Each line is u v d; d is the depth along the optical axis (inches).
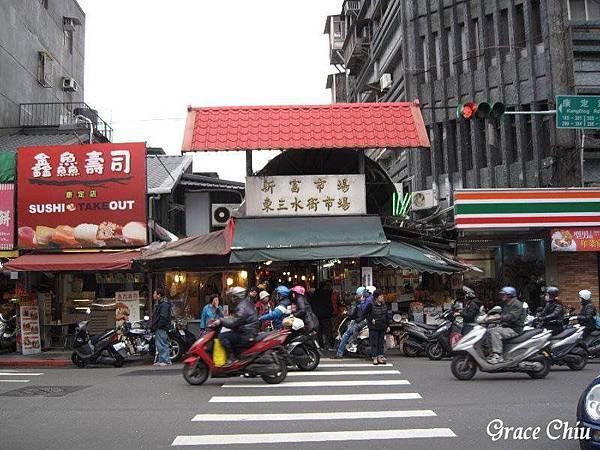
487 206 685.9
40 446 261.1
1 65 951.0
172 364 579.2
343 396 374.0
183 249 621.9
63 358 612.1
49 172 685.9
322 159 714.2
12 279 729.6
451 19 944.9
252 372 420.2
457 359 436.1
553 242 687.7
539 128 828.6
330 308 663.1
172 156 941.2
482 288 828.6
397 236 703.7
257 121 674.2
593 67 799.1
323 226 636.7
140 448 255.8
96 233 677.9
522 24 871.7
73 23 1275.8
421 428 286.0
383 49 1212.5
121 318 652.1
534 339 433.7
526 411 320.2
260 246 601.3
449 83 945.5
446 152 937.5
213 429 289.0
